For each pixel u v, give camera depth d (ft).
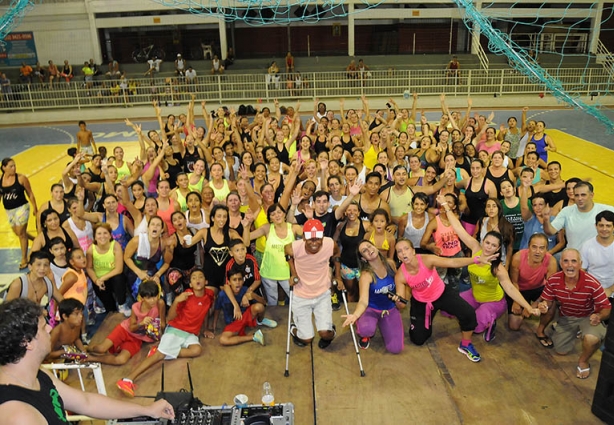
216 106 83.61
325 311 18.65
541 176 32.12
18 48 91.97
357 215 21.49
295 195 23.07
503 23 86.28
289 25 98.17
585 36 84.43
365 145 37.01
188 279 20.59
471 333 18.03
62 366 13.57
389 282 18.21
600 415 15.06
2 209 38.50
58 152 58.23
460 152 31.63
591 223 20.52
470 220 25.79
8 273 28.58
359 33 98.68
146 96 84.69
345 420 15.31
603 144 55.21
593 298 16.72
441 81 86.17
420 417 15.37
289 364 18.17
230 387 17.01
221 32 94.32
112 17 92.22
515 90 84.89
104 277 21.21
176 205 25.17
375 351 18.79
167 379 17.46
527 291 19.80
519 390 16.44
